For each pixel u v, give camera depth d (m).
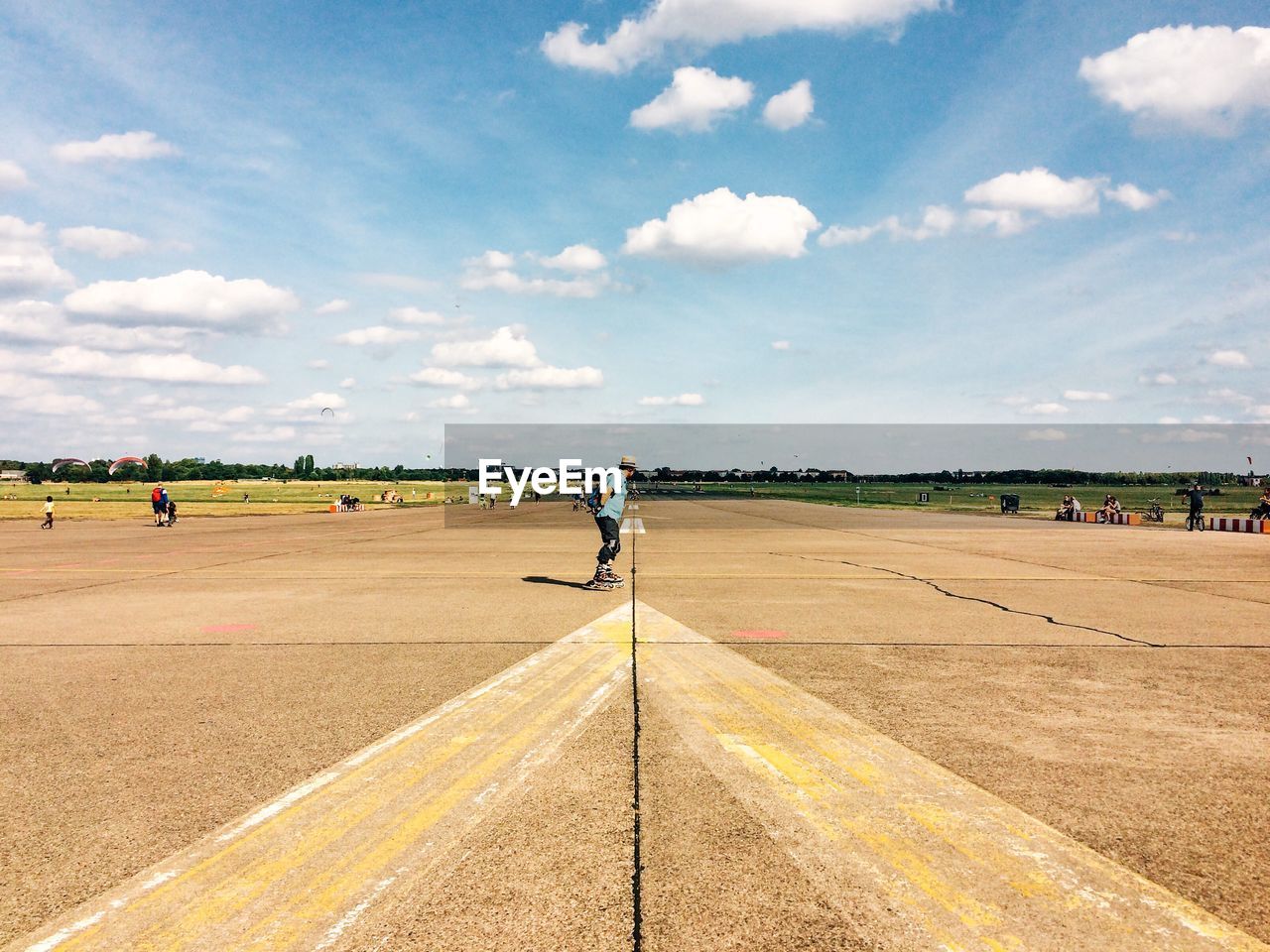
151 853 2.98
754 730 4.46
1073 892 2.68
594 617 8.27
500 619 8.19
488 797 3.49
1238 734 4.40
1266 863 2.89
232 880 2.77
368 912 2.54
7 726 4.58
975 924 2.47
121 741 4.29
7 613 8.77
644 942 2.36
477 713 4.81
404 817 3.28
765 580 11.42
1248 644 6.92
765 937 2.39
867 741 4.27
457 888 2.70
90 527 30.45
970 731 4.45
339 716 4.75
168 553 16.98
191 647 6.85
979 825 3.20
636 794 3.52
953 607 8.93
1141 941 2.38
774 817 3.27
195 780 3.71
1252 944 2.37
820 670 5.89
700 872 2.80
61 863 2.90
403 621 8.09
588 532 23.80
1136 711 4.84
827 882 2.74
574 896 2.63
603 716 4.74
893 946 2.34
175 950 2.35
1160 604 9.19
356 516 41.56
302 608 9.00
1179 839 3.08
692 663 6.12
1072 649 6.68
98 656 6.47
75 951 2.34
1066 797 3.49
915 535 21.94
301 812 3.34
